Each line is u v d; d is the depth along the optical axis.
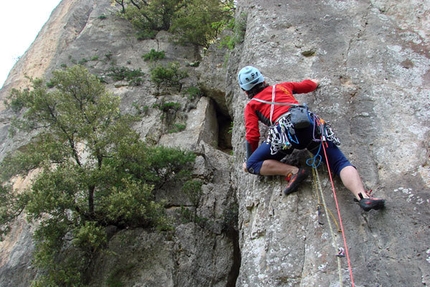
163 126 16.50
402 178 3.87
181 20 20.80
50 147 10.86
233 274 11.90
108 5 24.55
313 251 3.58
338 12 6.09
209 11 21.08
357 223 3.59
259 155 3.94
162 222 11.23
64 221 10.20
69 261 10.34
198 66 19.59
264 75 5.36
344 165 3.63
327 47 5.54
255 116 3.93
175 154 13.34
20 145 16.16
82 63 20.12
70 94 12.29
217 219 12.67
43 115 11.87
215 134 17.53
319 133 3.64
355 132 4.41
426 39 5.36
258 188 4.43
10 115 19.16
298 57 5.49
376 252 3.38
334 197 3.44
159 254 11.16
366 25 5.77
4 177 11.04
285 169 3.94
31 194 10.34
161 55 20.03
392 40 5.44
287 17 6.18
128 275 10.73
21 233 12.62
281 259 3.66
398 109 4.54
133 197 10.59
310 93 4.91
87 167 10.98
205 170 13.74
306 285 3.40
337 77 5.07
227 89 9.32
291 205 3.95
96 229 9.99
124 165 11.81
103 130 11.60
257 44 5.87
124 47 21.11
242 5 8.51
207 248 11.91
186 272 11.12
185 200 12.86
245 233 4.55
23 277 11.22
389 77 4.95
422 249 3.29
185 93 18.06
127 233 11.44
